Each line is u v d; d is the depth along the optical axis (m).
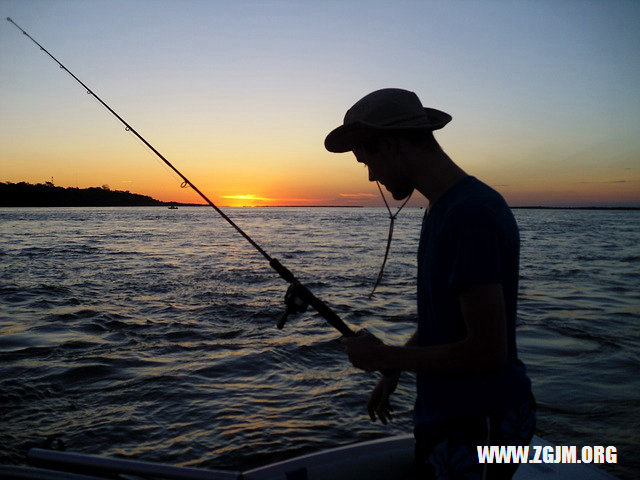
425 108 1.45
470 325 1.10
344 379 5.16
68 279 12.29
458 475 1.23
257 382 5.08
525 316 8.23
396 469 1.99
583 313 8.50
